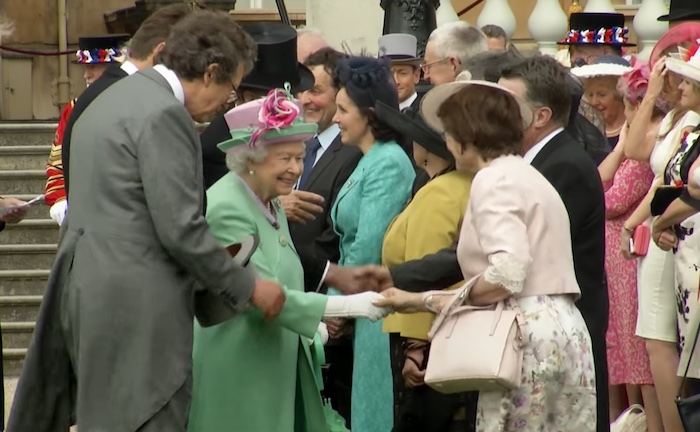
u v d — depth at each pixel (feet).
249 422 66.23
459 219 71.87
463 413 73.05
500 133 65.21
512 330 63.41
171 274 63.10
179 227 61.82
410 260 71.20
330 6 135.95
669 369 82.89
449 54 93.45
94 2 170.60
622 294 89.25
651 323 83.30
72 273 63.26
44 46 169.89
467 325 64.03
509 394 63.87
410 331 72.84
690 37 84.99
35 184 138.92
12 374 122.42
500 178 63.87
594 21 110.11
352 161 84.89
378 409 77.66
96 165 63.10
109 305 62.34
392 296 65.62
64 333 64.18
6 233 133.39
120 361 62.39
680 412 67.26
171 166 62.23
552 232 64.59
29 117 170.09
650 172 88.53
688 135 79.56
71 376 65.36
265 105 66.23
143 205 62.80
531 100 70.49
